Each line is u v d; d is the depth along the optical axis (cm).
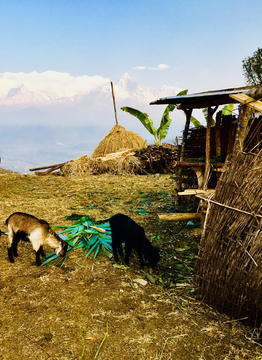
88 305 335
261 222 302
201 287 354
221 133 604
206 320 320
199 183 611
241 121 331
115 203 766
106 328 299
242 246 310
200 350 276
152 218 645
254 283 297
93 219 567
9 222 415
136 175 1234
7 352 260
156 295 363
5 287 359
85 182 1060
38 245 411
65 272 405
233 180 335
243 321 317
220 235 334
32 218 413
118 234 436
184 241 528
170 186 989
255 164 320
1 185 949
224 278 328
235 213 324
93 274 404
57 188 945
